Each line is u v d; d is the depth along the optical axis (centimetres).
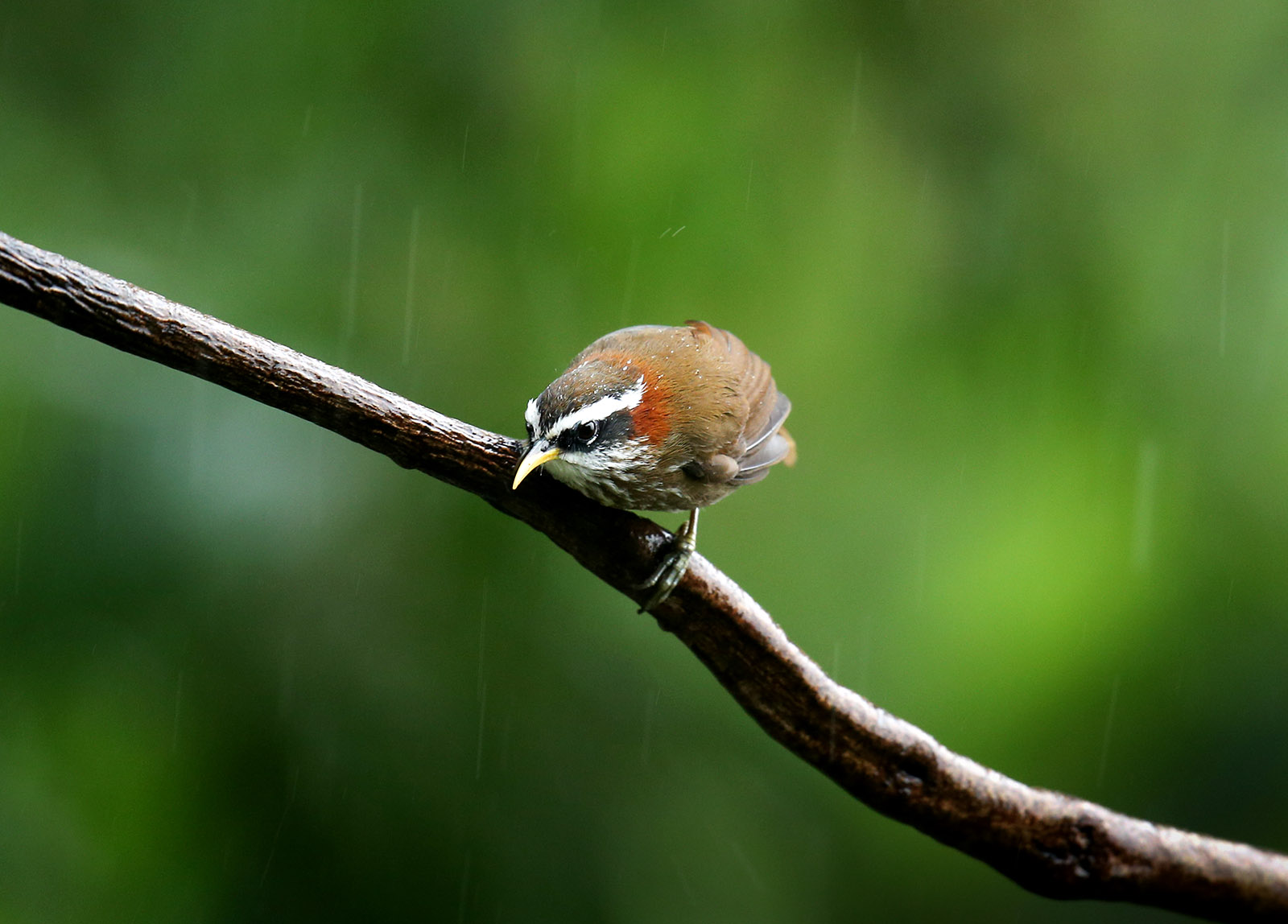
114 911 988
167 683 1021
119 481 1023
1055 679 1185
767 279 1220
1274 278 1255
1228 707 1170
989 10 1295
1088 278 1271
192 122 1131
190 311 632
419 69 1173
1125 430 1240
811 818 1153
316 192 1142
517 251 1173
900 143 1283
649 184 1197
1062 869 722
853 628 1198
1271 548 1198
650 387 868
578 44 1204
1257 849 722
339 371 671
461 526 1117
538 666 1111
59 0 1114
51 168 1094
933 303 1258
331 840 1037
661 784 1120
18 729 983
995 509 1222
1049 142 1296
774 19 1250
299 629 1064
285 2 1150
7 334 1012
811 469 1229
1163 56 1300
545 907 1066
